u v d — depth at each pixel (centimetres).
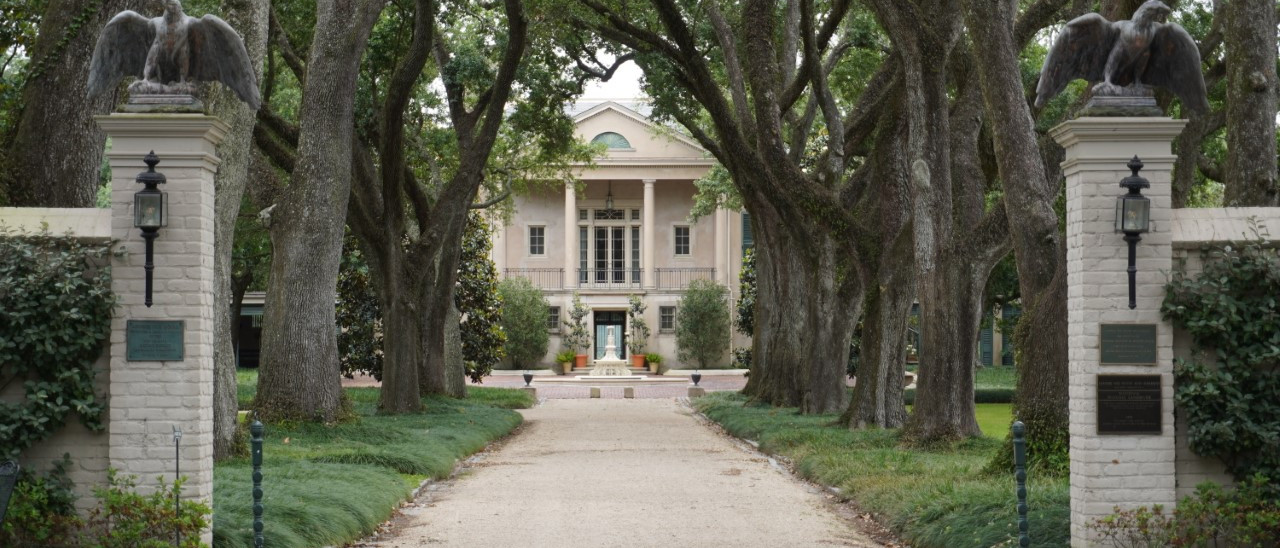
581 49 2864
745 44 2058
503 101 2397
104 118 865
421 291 2861
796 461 1638
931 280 1684
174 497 859
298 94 3322
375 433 1788
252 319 5319
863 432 1895
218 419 1383
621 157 5494
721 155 2792
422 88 3094
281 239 1847
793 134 2639
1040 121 2662
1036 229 1310
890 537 1082
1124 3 1245
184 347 876
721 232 5572
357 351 3300
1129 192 874
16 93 1684
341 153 1848
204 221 888
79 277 862
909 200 1988
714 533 1103
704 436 2325
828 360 2433
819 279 2423
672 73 2639
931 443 1656
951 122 1727
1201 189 3459
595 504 1299
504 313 5253
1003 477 1210
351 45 1814
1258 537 858
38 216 890
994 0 1338
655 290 5522
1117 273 889
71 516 866
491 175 3734
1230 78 1425
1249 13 1405
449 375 3075
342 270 3275
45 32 1316
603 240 5672
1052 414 1221
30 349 866
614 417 2931
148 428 874
